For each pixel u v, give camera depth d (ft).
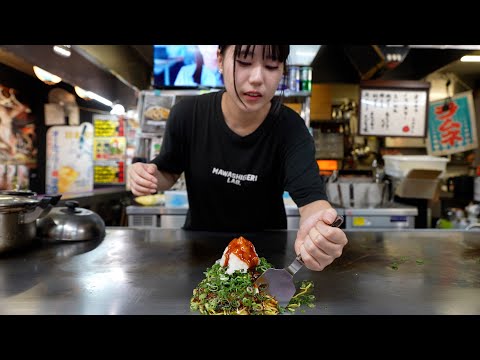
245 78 4.75
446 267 4.91
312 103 23.40
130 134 22.16
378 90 17.44
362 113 17.56
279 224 6.98
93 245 5.84
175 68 14.34
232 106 5.68
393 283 4.26
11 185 15.99
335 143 23.93
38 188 18.33
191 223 6.93
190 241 6.12
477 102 21.54
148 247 5.74
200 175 6.43
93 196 15.93
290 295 3.60
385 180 15.80
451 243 6.29
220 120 6.11
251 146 6.09
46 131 18.78
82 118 20.58
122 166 21.40
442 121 19.42
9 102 16.20
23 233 5.39
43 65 9.26
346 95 24.54
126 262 4.94
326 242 3.24
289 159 5.82
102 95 13.41
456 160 22.24
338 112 23.94
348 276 4.51
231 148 6.15
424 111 17.39
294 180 5.51
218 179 6.35
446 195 20.17
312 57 13.97
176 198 12.98
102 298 3.67
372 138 24.63
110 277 4.32
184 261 5.02
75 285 4.03
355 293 3.93
